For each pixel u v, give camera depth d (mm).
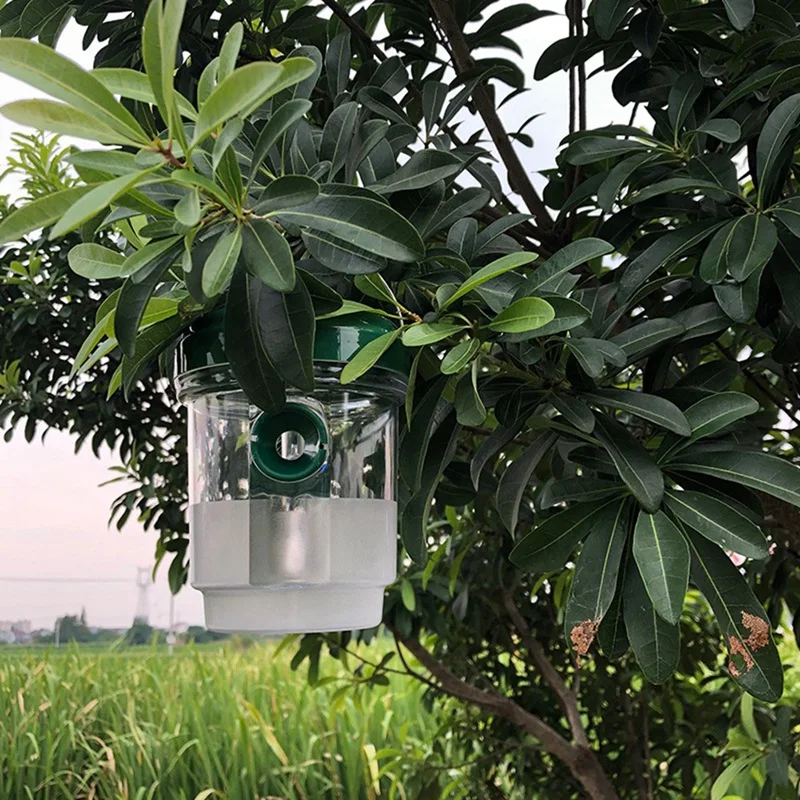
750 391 1564
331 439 808
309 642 2312
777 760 1519
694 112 1150
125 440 2027
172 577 2018
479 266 988
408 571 2172
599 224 1236
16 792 2832
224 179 640
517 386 931
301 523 771
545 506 901
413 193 907
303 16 1301
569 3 1311
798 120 1018
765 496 1157
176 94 691
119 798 2768
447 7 1316
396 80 1132
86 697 3150
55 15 1126
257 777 3037
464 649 2535
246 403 806
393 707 3336
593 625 827
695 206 1110
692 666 2393
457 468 1288
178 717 3125
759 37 1104
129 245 897
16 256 2016
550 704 2549
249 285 723
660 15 1129
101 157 612
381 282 771
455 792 2631
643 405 881
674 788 2500
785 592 1776
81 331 1891
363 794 3021
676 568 791
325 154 853
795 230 904
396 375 822
